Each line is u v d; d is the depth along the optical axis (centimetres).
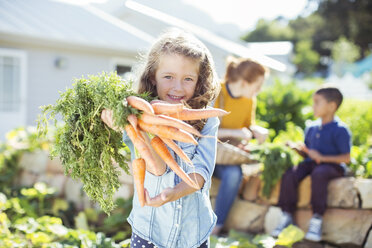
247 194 364
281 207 336
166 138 142
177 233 168
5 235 300
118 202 361
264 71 329
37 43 884
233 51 1055
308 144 357
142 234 172
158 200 142
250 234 349
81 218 354
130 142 166
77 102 155
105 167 156
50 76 928
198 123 167
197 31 1147
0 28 800
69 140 157
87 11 1223
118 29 1083
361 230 315
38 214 395
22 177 470
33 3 1100
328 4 3425
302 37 4131
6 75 874
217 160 320
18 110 896
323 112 338
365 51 3425
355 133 627
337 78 2998
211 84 178
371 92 2472
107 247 283
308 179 337
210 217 178
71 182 430
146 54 185
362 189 319
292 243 295
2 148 491
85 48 943
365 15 3209
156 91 180
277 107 704
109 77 150
